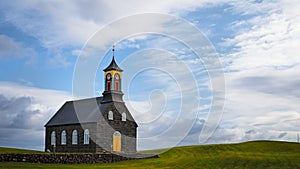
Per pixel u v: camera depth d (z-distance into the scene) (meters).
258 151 69.56
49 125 74.06
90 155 55.91
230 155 57.88
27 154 50.16
